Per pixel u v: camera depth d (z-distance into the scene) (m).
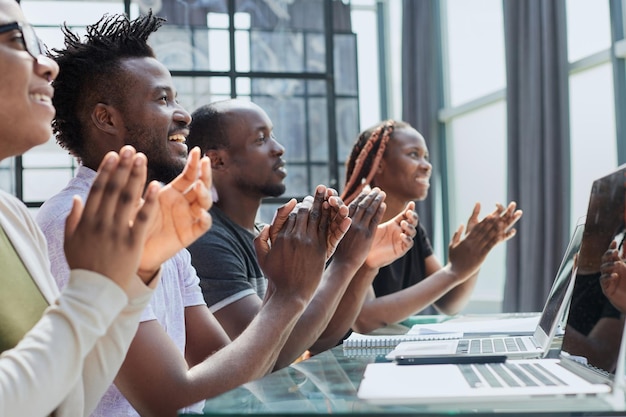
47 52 1.36
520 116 4.14
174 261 1.27
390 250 1.63
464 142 5.30
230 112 1.98
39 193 3.47
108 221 0.68
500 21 4.79
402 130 2.59
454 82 5.40
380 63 6.14
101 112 1.34
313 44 4.00
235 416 0.67
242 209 1.98
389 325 1.86
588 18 3.95
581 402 0.69
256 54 3.91
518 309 4.14
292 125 3.94
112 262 0.69
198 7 3.83
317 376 0.93
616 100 3.72
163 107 1.37
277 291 1.16
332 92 4.01
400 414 0.66
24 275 0.87
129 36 1.38
